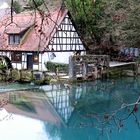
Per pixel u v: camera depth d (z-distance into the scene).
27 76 26.25
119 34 28.84
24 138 13.52
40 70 28.16
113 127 12.00
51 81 25.48
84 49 31.47
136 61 32.28
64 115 17.44
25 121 16.06
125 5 25.75
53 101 20.72
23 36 29.80
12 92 22.72
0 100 18.70
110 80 27.95
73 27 30.08
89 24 10.41
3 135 13.89
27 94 22.36
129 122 14.81
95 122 14.73
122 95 21.28
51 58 28.67
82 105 19.38
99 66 27.66
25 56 29.12
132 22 27.17
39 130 14.77
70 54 30.31
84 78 26.42
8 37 29.59
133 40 29.47
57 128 15.16
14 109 18.09
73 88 24.75
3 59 28.52
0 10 30.33
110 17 26.08
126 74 29.72
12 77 26.66
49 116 17.27
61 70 27.38
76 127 15.09
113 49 32.66
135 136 13.14
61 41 29.47
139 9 26.30
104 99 20.78
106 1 24.86
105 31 29.09
